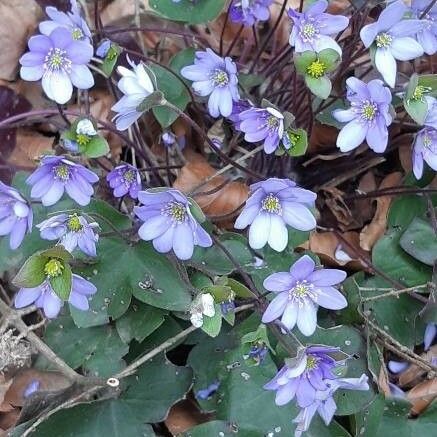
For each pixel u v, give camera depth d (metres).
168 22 0.26
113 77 0.25
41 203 0.19
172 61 0.23
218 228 0.22
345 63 0.22
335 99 0.22
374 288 0.21
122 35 0.25
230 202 0.22
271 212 0.18
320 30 0.19
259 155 0.23
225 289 0.17
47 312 0.17
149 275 0.19
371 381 0.19
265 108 0.18
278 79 0.25
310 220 0.18
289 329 0.17
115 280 0.19
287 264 0.20
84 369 0.19
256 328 0.19
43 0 0.25
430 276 0.21
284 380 0.16
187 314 0.19
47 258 0.16
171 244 0.17
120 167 0.20
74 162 0.18
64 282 0.16
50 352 0.19
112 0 0.26
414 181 0.23
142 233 0.17
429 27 0.20
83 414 0.18
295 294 0.17
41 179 0.18
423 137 0.19
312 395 0.16
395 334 0.21
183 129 0.24
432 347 0.21
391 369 0.21
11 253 0.20
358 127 0.18
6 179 0.23
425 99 0.18
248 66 0.25
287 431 0.18
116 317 0.19
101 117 0.25
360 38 0.20
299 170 0.24
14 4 0.25
